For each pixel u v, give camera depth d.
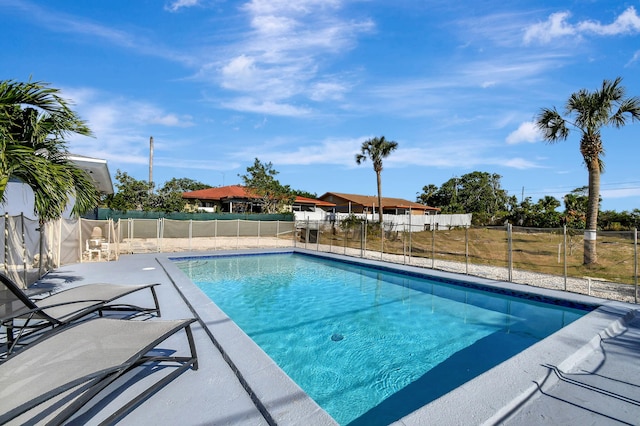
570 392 3.26
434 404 2.85
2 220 7.42
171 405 2.82
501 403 2.87
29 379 2.27
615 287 8.48
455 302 8.59
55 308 4.20
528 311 7.70
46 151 6.02
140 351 2.63
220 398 2.95
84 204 6.55
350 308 8.07
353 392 4.20
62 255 11.14
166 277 9.08
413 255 15.52
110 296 4.61
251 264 14.51
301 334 6.31
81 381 2.08
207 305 5.90
